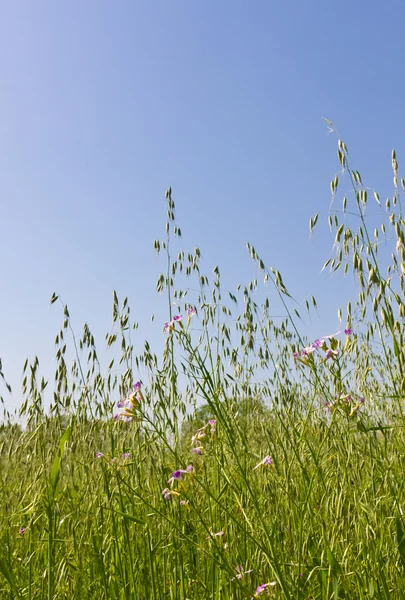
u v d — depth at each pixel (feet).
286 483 2.30
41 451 2.90
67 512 2.77
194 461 2.76
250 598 2.01
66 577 2.51
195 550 2.47
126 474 2.60
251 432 2.88
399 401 2.23
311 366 2.32
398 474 2.23
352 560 2.18
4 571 2.24
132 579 2.33
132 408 2.22
